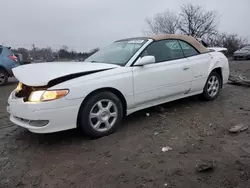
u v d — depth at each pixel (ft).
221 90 21.07
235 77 25.13
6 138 12.27
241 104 16.52
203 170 8.51
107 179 8.39
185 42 15.75
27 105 10.36
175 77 14.32
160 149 10.35
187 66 14.96
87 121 11.27
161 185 7.91
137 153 10.09
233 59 91.40
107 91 11.84
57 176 8.72
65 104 10.52
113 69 12.10
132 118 14.28
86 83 11.02
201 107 15.99
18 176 8.82
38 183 8.36
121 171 8.82
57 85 10.50
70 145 11.16
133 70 12.63
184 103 16.98
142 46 13.65
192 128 12.50
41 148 11.00
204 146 10.46
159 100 14.06
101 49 16.29
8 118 15.69
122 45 15.03
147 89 13.12
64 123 10.71
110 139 11.57
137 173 8.64
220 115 14.33
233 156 9.52
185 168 8.80
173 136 11.61
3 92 26.63
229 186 7.72
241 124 12.62
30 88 10.76
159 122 13.50
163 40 14.60
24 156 10.30
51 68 11.60
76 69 11.32
